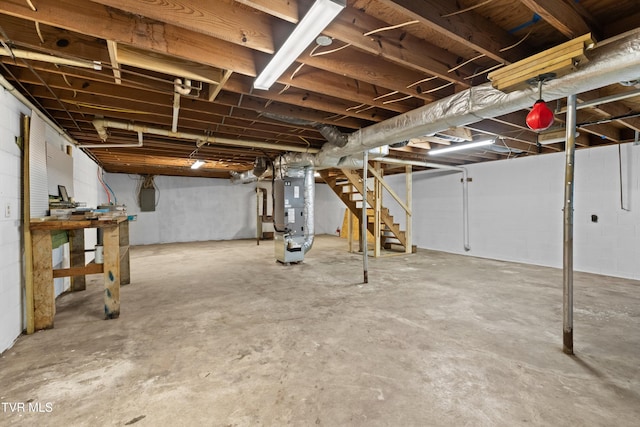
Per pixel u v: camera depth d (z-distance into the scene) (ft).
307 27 5.48
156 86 8.63
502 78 6.72
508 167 19.70
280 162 18.57
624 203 15.03
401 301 11.37
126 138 15.65
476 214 21.57
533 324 9.14
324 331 8.67
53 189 11.26
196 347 7.71
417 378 6.32
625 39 5.69
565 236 7.42
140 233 29.60
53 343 7.93
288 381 6.22
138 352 7.45
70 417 5.14
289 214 18.51
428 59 7.36
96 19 5.75
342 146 12.85
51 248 8.92
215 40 6.98
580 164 16.57
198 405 5.47
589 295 12.05
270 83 7.75
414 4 5.27
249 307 10.75
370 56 7.93
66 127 12.98
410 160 19.58
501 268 17.33
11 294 7.86
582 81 6.34
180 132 13.47
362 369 6.66
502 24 6.58
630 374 6.45
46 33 6.55
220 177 32.91
